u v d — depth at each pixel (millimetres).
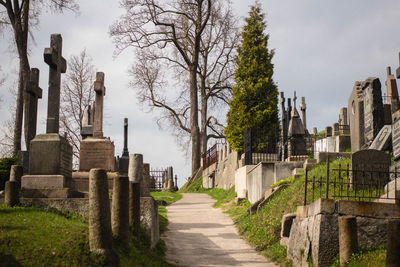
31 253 9359
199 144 43031
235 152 30609
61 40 15562
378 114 18094
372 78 18359
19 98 28016
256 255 14438
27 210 12383
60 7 30672
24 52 28547
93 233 9977
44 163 14445
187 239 16438
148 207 13719
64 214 12930
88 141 21125
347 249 10445
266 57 33594
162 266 12297
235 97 33000
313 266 11242
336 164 17406
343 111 31641
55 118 14953
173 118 46625
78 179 19719
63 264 9312
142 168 16391
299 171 20750
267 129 27594
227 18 43906
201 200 28719
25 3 29109
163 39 42438
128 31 40812
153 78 45062
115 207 11633
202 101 46594
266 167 21406
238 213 20969
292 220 14438
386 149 16266
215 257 14195
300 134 24500
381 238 11172
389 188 13039
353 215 11281
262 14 34281
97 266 9641
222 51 45188
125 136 28594
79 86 38344
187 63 42938
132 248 11883
